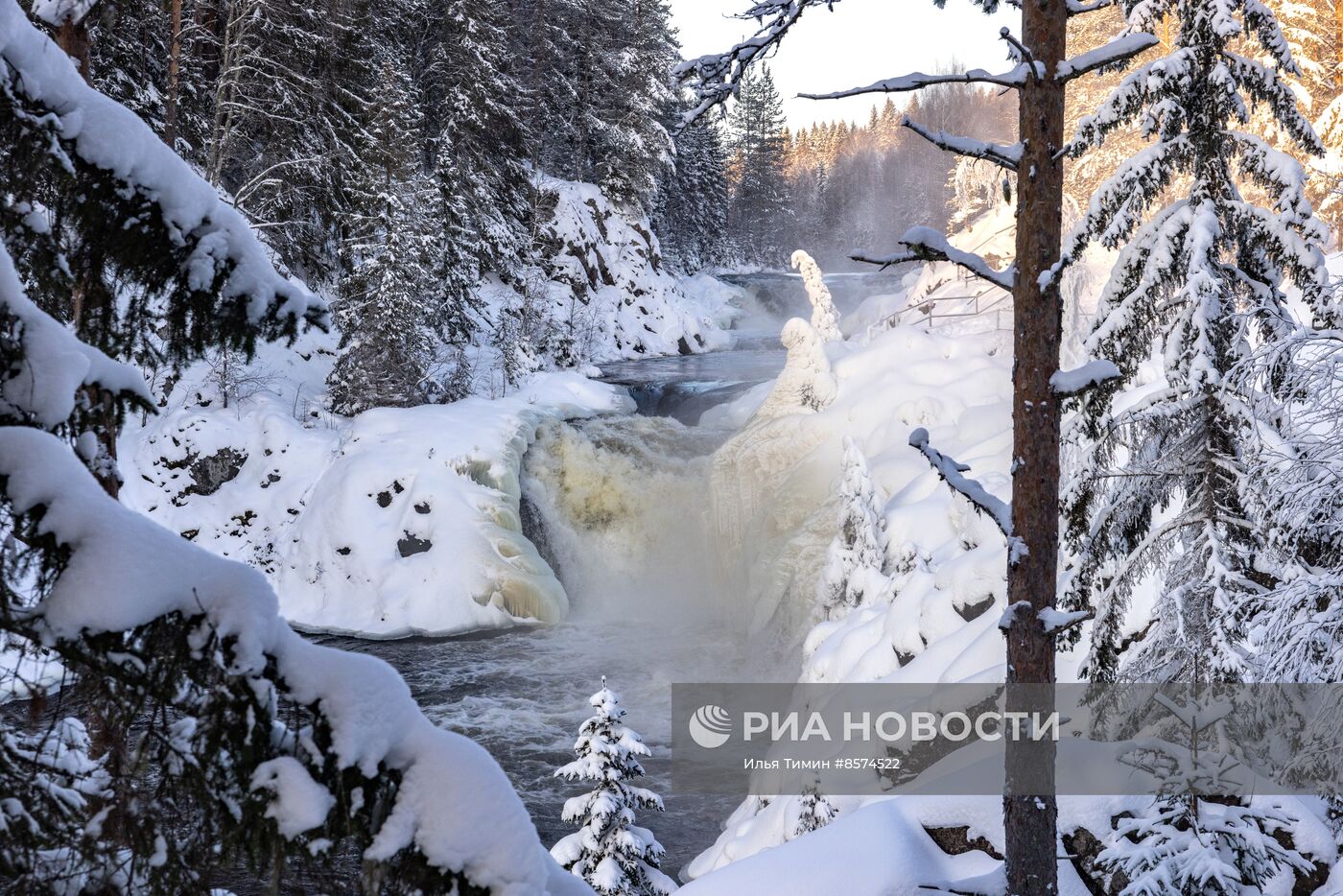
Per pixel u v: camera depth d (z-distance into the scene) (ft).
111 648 10.09
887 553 65.26
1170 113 34.96
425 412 104.68
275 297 13.20
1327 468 31.86
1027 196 24.25
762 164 356.38
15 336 10.66
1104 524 37.27
